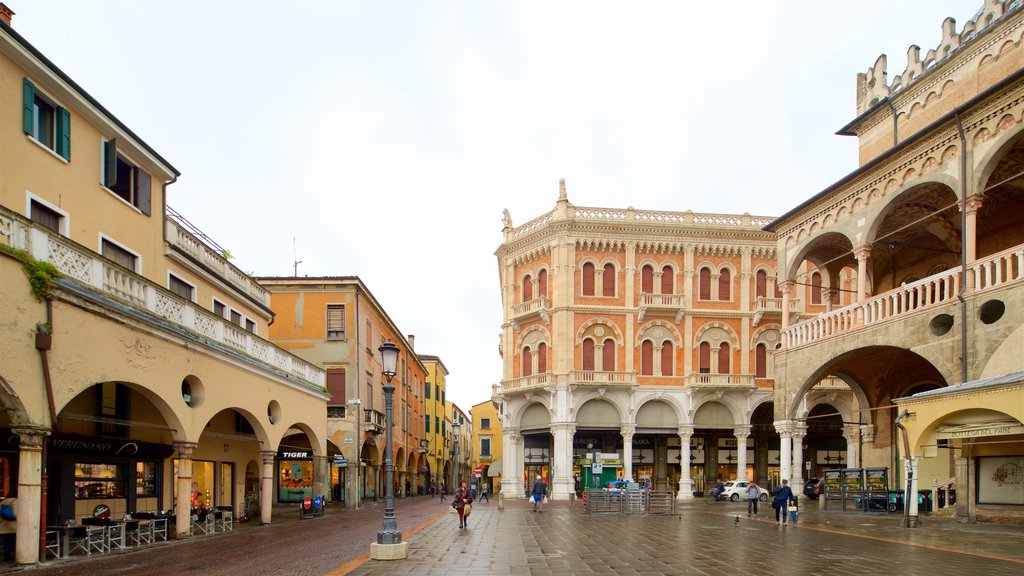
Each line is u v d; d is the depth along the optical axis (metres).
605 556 14.48
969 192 19.88
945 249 26.81
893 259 29.47
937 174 21.30
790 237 28.45
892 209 23.66
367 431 39.75
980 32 23.38
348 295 38.28
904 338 21.30
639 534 19.48
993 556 13.55
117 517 17.86
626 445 43.50
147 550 15.54
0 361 11.44
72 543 14.97
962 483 21.05
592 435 45.53
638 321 44.84
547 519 26.23
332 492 39.69
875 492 25.66
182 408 17.09
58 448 15.35
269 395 22.89
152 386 15.70
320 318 38.03
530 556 14.55
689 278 45.25
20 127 14.95
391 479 14.78
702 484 45.62
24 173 15.05
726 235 45.81
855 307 23.64
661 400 44.41
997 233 24.61
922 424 18.98
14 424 11.99
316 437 27.86
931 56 25.86
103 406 17.67
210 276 23.97
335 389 37.31
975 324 18.88
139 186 19.97
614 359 44.59
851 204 25.06
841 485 26.97
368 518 27.17
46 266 12.26
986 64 23.14
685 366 44.44
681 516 27.59
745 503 38.28
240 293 26.78
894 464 27.56
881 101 27.77
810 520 22.95
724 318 45.25
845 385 40.66
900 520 22.02
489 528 21.92
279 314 38.09
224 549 15.96
